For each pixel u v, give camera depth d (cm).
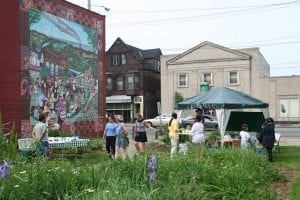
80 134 2403
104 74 2681
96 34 2603
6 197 542
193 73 5388
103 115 2653
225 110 1900
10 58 1886
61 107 2238
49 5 2158
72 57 2353
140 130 1712
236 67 5203
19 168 652
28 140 1243
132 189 568
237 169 917
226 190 783
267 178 1090
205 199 664
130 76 6100
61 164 727
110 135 1631
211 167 884
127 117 6147
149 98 6184
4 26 1862
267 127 1603
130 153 1708
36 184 591
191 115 3891
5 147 727
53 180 616
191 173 810
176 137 1636
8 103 1867
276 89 5091
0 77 1842
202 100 1964
